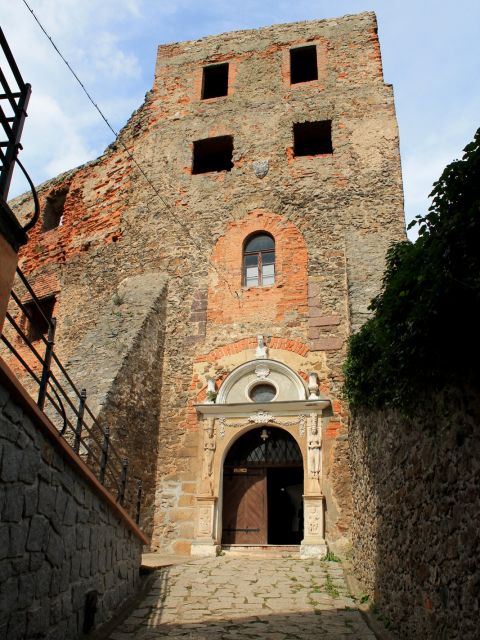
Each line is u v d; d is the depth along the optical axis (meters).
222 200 15.88
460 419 4.61
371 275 12.91
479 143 4.56
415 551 5.81
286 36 18.36
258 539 12.21
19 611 4.54
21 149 4.56
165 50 19.38
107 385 11.80
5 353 18.14
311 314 13.65
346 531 11.25
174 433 13.18
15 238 4.46
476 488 4.24
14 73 4.57
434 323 4.91
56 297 17.84
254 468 12.80
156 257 15.75
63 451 5.34
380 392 7.60
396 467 6.79
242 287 14.49
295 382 12.89
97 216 18.27
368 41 17.62
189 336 14.20
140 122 18.58
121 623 6.87
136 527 8.06
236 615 7.24
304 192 15.37
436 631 4.99
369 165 15.47
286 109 16.92
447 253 4.66
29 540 4.73
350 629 6.70
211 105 17.70
